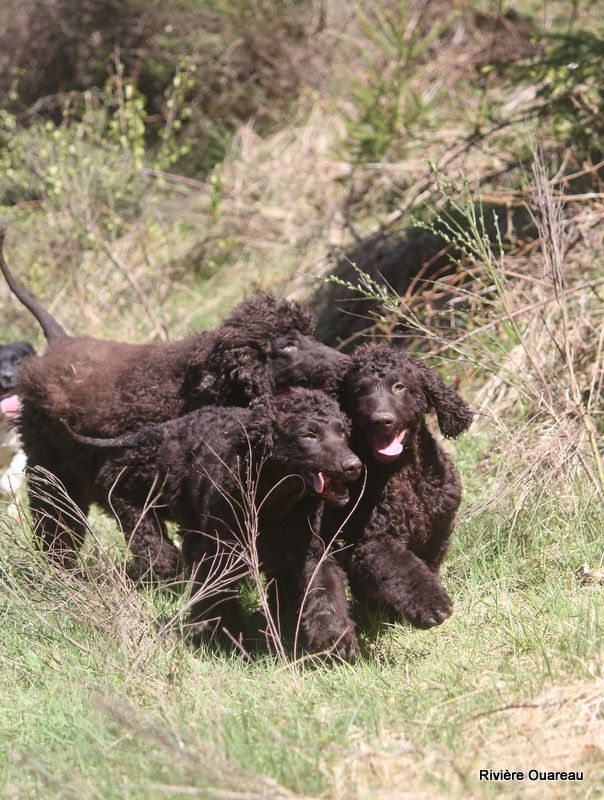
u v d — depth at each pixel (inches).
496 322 491.8
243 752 250.5
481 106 714.2
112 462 408.2
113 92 1056.8
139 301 769.6
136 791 239.0
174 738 257.0
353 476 326.0
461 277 573.9
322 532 350.3
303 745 250.2
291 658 341.1
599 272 546.0
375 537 343.9
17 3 1135.0
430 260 598.9
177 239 824.3
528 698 274.2
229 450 347.6
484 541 402.6
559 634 316.2
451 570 390.0
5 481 538.0
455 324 573.6
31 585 357.1
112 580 344.2
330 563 341.4
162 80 1059.3
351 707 283.0
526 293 520.1
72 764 260.5
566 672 287.3
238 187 895.7
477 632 338.6
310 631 326.3
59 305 768.9
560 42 720.3
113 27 1090.1
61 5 1111.6
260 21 1020.5
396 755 251.4
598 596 349.4
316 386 438.6
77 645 320.5
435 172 508.1
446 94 871.1
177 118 1013.8
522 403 490.6
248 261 820.6
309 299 715.4
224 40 1027.9
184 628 343.3
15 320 779.4
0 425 558.3
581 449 418.9
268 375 443.5
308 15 1039.0
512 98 774.5
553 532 399.2
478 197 509.7
